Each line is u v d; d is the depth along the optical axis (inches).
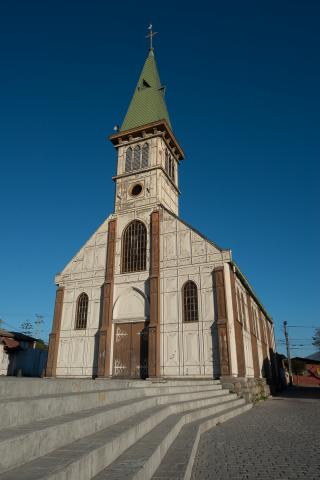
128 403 372.5
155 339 1061.1
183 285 1104.2
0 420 182.9
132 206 1327.5
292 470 310.5
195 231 1152.8
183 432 421.4
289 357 2755.9
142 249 1232.8
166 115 1611.7
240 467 322.7
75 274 1314.0
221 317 1007.6
